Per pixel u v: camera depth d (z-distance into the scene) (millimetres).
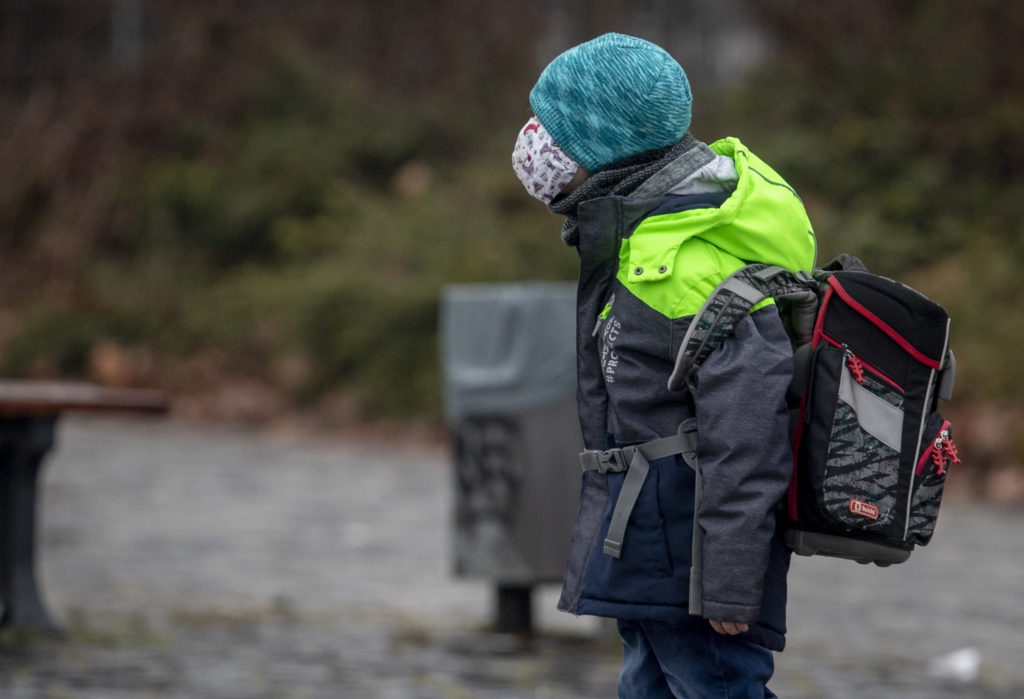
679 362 7207
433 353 46781
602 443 7801
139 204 61406
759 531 7020
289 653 16281
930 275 43531
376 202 56625
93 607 19078
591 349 7812
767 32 54969
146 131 64000
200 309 55531
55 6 67188
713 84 57594
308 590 21047
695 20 59719
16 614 17016
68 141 64188
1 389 17109
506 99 61469
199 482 33812
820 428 7273
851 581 23234
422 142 60500
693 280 7367
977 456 34719
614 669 15836
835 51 53062
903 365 7406
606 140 7664
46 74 67000
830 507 7211
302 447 42531
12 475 17094
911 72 50938
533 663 16078
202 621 18250
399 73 63156
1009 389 36031
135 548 24594
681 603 7359
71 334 55812
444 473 36625
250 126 63344
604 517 7625
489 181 54188
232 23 65000
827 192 48500
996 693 15352
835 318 7410
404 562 23953
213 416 49500
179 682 14523
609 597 7504
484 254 48719
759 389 7102
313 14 64500
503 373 17406
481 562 17531
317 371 49156
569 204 7824
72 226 61875
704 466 7137
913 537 7445
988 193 47031
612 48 7691
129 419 49281
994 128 48219
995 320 39656
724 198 7602
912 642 18266
